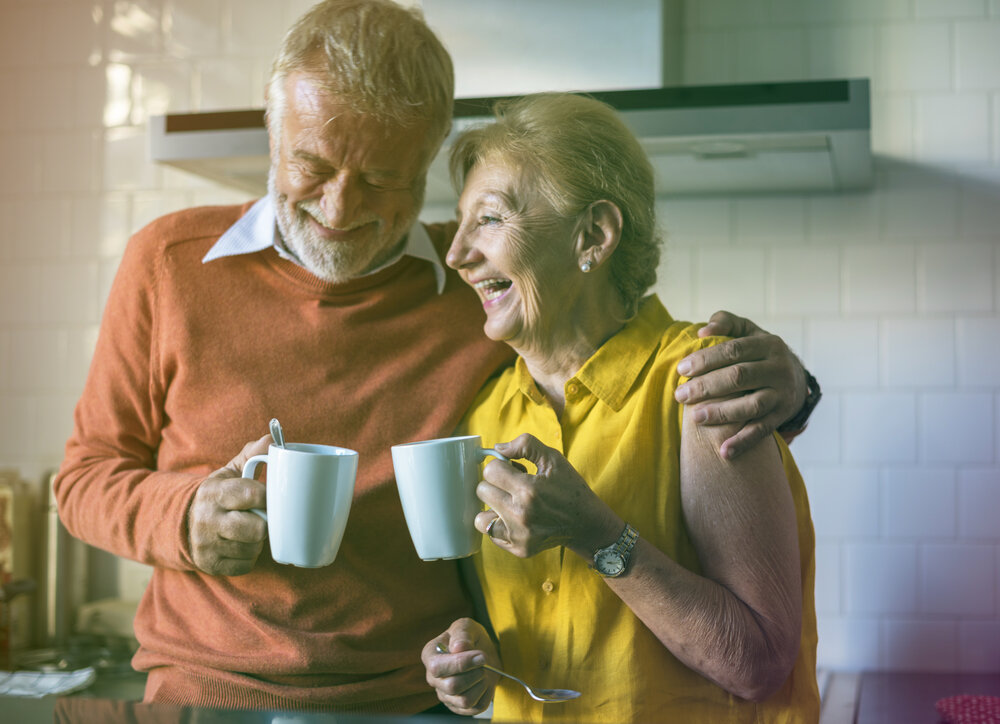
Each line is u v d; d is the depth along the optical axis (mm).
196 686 1146
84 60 2559
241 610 1149
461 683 995
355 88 1080
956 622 2176
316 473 935
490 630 1262
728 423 1004
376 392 1212
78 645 2301
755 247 2256
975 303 2172
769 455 1031
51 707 836
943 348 2184
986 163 2168
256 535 1012
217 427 1193
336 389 1212
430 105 1135
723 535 1008
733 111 1655
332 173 1119
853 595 2217
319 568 1159
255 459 1009
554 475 934
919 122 2193
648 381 1076
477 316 1285
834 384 2227
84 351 2537
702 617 957
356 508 1170
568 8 1903
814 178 2066
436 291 1287
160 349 1227
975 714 1607
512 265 1057
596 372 1087
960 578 2174
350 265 1184
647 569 957
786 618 995
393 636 1186
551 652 1055
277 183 1155
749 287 2258
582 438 1085
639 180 1107
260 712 818
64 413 2537
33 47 2584
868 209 2211
